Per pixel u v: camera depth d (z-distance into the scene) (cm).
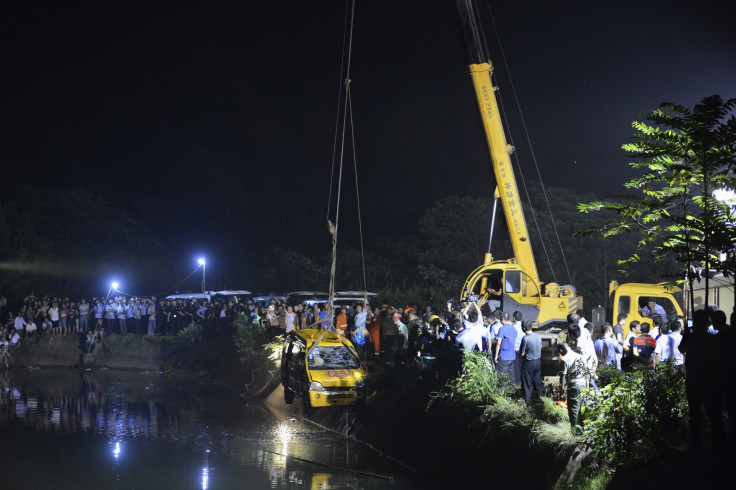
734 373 806
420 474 1405
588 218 3647
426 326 1727
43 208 5231
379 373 1877
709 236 996
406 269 4719
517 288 1942
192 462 1549
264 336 2911
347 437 1789
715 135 973
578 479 981
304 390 1842
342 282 4678
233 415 2159
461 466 1308
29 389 2855
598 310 2025
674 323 1257
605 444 944
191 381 3117
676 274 1030
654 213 1136
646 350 1273
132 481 1396
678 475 812
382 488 1314
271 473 1441
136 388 2872
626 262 1180
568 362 1105
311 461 1540
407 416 1619
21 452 1666
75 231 5162
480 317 1521
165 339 3675
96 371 3584
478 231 4131
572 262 3609
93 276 4978
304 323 2545
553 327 1944
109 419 2111
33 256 4688
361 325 2172
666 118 1020
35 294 4541
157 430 1923
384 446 1614
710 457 812
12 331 3888
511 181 1950
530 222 3750
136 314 3828
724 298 1572
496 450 1234
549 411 1209
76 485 1374
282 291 4847
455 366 1470
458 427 1390
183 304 3775
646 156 1046
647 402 924
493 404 1323
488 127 1952
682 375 945
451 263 4088
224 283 5553
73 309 3956
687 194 1070
